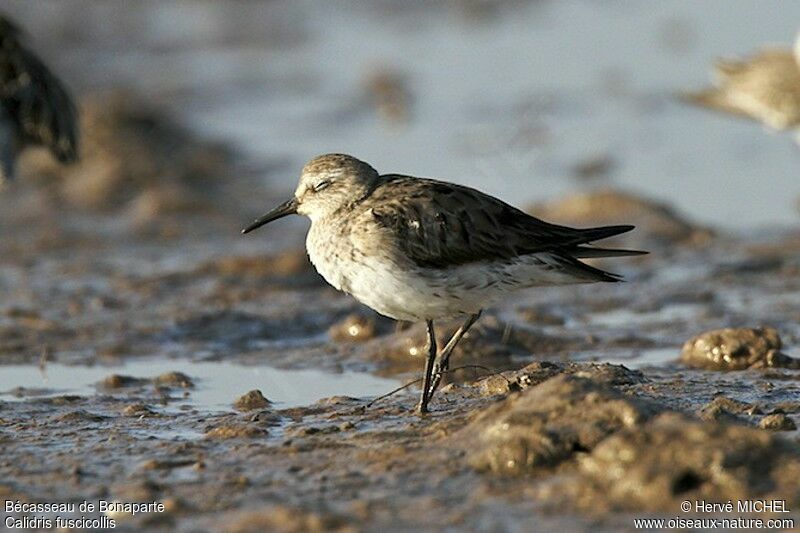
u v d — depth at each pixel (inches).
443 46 1111.6
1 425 433.7
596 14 1185.4
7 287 650.8
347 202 427.2
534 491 337.7
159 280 652.7
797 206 778.2
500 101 978.1
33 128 692.1
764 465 331.6
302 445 388.5
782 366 485.1
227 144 904.9
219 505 344.8
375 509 333.4
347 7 1206.9
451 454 364.8
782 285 626.2
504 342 524.7
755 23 1131.3
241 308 604.4
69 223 774.5
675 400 429.1
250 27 1142.3
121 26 1120.8
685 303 603.5
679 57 1064.8
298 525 324.2
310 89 1007.6
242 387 491.2
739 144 895.7
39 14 1128.8
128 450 397.4
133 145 878.4
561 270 418.9
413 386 470.6
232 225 766.5
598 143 895.1
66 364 529.7
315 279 652.7
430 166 858.1
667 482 326.6
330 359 526.0
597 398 359.9
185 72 1043.3
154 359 536.4
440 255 409.7
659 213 734.5
